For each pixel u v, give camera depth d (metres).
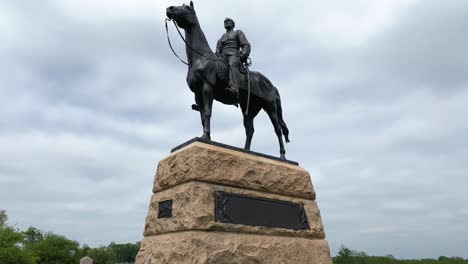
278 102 8.45
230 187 5.93
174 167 5.99
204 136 6.29
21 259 32.81
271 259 5.78
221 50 7.55
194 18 7.07
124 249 81.44
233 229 5.55
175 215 5.50
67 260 49.62
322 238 6.95
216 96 7.19
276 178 6.66
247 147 8.00
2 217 44.12
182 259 4.97
